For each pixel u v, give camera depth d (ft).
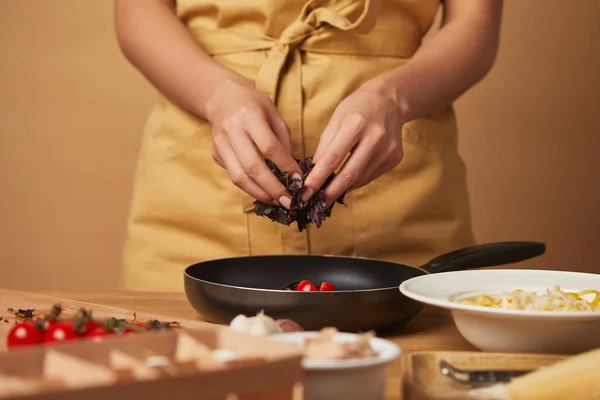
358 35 5.23
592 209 9.05
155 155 5.47
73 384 2.55
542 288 3.98
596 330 3.50
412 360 3.26
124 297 4.66
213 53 5.33
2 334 3.84
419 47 5.49
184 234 5.41
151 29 5.18
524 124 9.00
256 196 4.35
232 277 4.35
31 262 9.33
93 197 9.23
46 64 9.11
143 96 9.10
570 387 2.99
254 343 2.85
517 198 9.09
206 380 2.66
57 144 9.19
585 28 8.86
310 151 5.21
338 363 2.93
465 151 9.08
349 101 4.49
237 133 4.38
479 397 3.03
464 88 5.14
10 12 9.08
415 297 3.59
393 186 5.32
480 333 3.60
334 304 3.80
